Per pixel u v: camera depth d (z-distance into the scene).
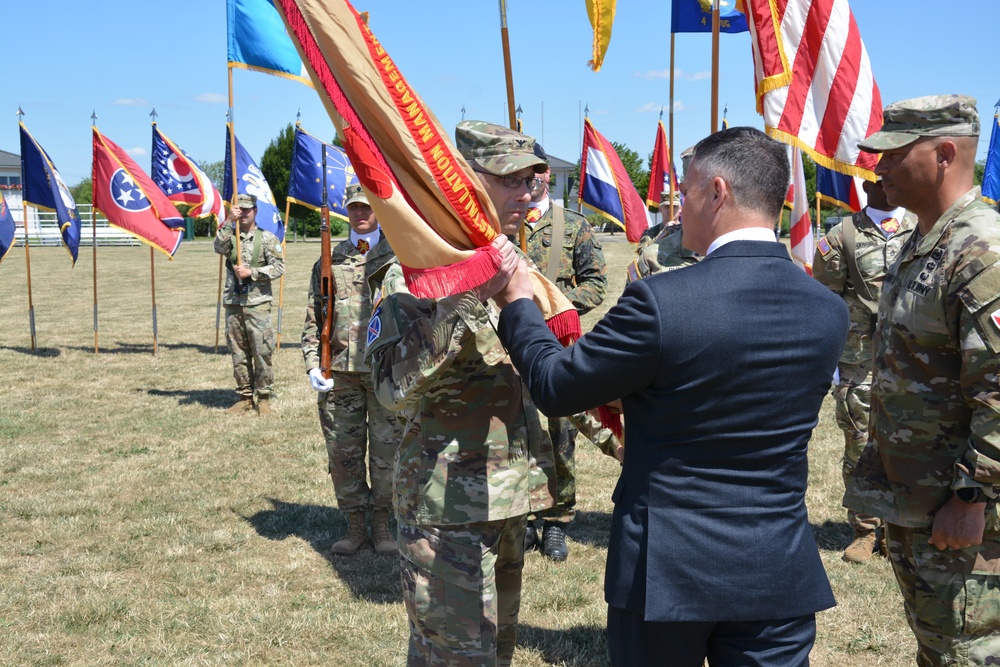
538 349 2.23
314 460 7.32
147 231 12.46
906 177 2.71
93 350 13.35
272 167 56.81
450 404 2.72
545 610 4.49
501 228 2.77
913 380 2.73
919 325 2.68
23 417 8.84
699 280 2.06
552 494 2.88
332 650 4.09
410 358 2.47
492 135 2.72
